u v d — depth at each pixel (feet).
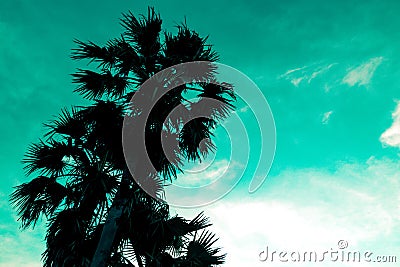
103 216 17.84
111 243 16.81
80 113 18.95
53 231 16.79
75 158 19.26
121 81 20.99
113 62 21.65
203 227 17.56
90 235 17.95
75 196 17.83
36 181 18.37
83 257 16.75
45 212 18.04
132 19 21.25
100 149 18.81
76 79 20.93
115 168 19.16
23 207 18.06
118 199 17.85
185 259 16.35
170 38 20.89
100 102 18.15
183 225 17.46
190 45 20.58
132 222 17.78
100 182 17.51
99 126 18.17
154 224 17.22
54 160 19.02
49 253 16.56
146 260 16.99
